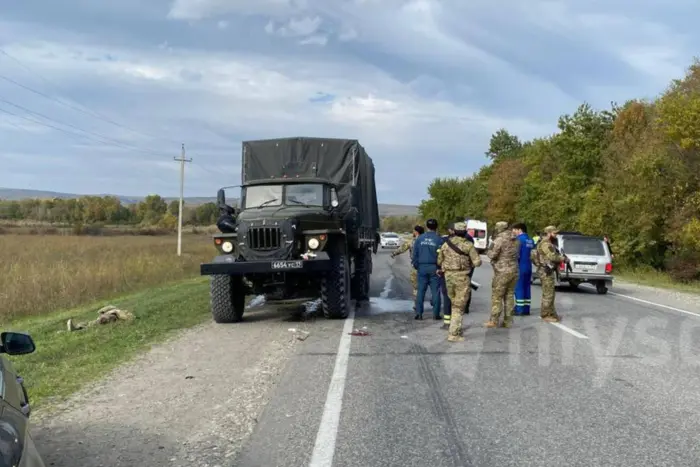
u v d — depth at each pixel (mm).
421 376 7867
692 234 25047
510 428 5805
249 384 7492
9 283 18375
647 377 7793
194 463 4992
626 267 32062
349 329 11672
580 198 39156
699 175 26891
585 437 5539
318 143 14828
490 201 67250
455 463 4945
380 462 4977
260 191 13516
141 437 5621
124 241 51438
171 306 15492
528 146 67625
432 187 105250
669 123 26750
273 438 5562
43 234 61844
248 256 12289
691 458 5023
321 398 6840
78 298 18469
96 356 9273
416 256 12977
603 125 40969
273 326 12211
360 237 15156
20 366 8695
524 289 13750
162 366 8547
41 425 5988
